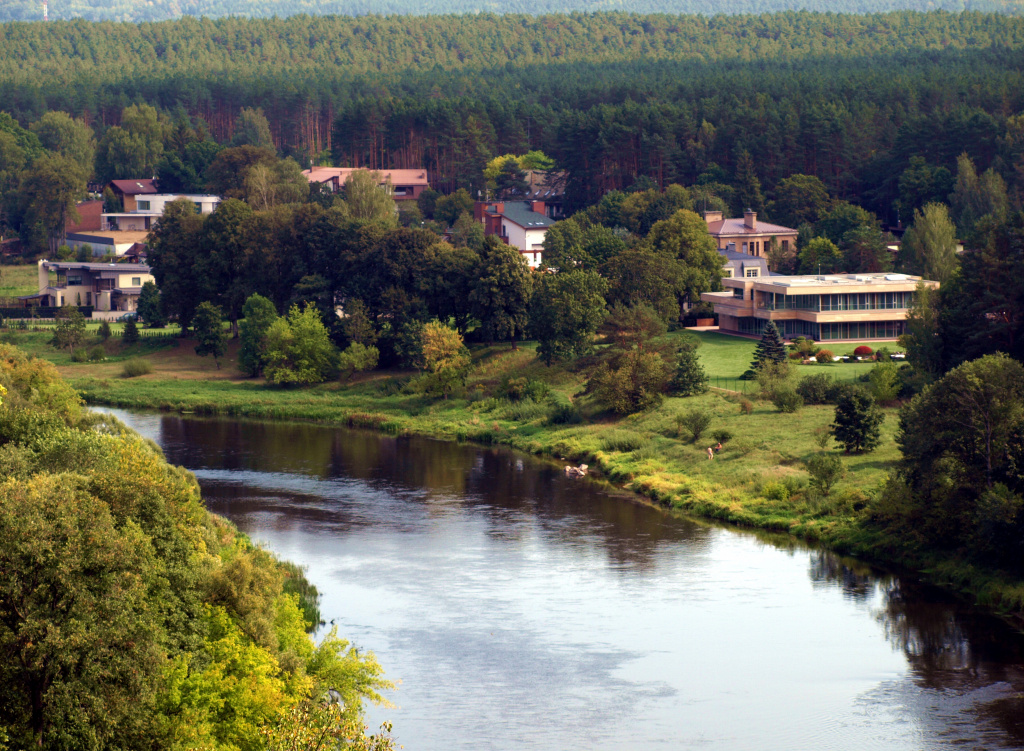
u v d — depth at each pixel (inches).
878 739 4254.4
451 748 4205.2
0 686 3221.0
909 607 5531.5
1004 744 4192.9
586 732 4323.3
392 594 5757.9
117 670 3294.8
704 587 5836.6
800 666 4899.1
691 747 4217.5
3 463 4409.5
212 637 3873.0
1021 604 5433.1
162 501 4047.7
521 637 5216.5
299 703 3348.9
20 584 3270.2
